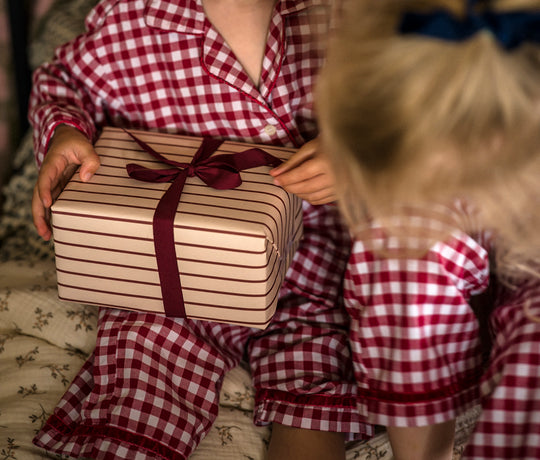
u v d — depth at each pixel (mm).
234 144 1014
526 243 669
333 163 603
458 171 520
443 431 854
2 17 1655
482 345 965
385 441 1010
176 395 969
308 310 1063
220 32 1004
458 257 812
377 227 781
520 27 472
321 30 940
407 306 801
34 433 976
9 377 1054
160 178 918
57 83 1096
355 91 505
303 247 1098
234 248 844
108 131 1043
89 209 862
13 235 1456
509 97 465
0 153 1695
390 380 828
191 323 1012
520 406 716
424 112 478
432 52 470
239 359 1078
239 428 1012
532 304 738
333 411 948
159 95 1061
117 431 922
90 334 1121
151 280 902
